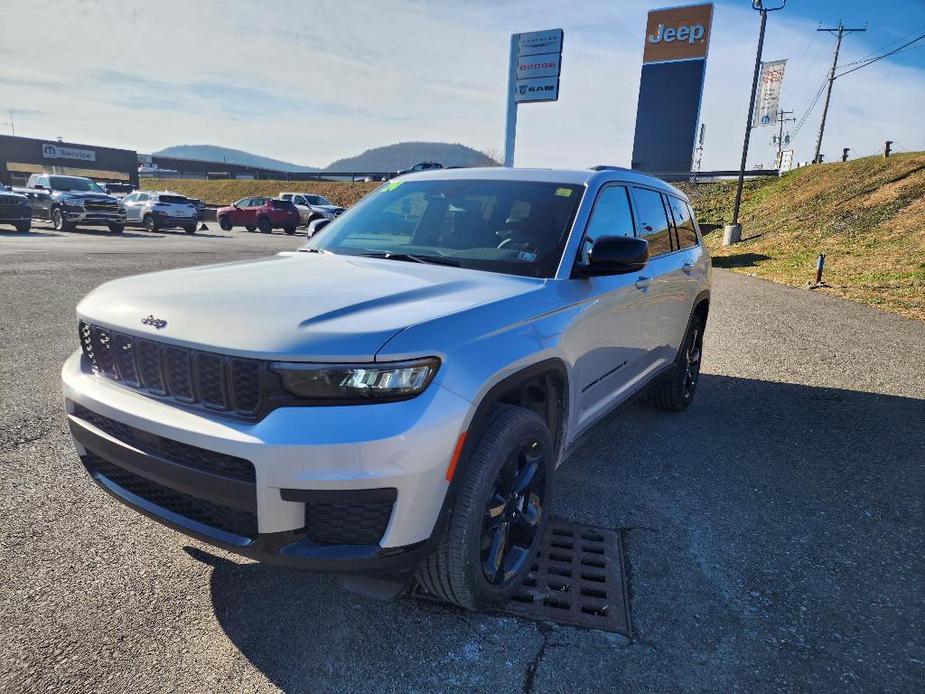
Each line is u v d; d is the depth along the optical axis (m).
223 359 2.04
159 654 2.23
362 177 58.59
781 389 5.96
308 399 1.98
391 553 2.05
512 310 2.53
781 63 34.53
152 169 91.31
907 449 4.50
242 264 3.06
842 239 19.83
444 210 3.48
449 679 2.19
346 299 2.32
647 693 2.16
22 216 19.81
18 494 3.27
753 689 2.19
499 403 2.49
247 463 1.97
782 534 3.27
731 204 32.50
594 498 3.58
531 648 2.35
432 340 2.11
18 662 2.15
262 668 2.19
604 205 3.49
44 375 5.21
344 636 2.37
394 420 1.97
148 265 12.46
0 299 8.29
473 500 2.22
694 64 41.28
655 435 4.64
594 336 3.15
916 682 2.25
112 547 2.87
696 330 5.23
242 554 2.08
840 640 2.46
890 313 10.56
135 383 2.32
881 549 3.16
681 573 2.88
